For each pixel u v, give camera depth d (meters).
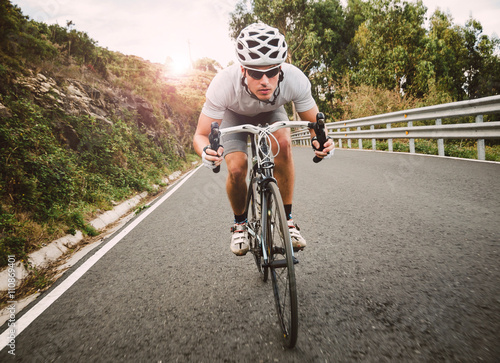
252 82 1.93
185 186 7.66
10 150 4.59
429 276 2.04
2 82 5.88
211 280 2.36
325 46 27.00
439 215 3.18
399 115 8.44
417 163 6.52
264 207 1.92
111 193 6.05
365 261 2.36
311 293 2.00
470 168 5.32
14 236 3.34
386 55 21.64
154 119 13.27
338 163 7.87
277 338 1.60
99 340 1.74
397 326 1.58
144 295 2.23
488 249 2.31
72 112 7.21
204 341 1.64
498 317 1.56
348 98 17.64
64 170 5.25
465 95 27.88
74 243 3.89
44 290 2.59
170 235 3.63
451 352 1.37
